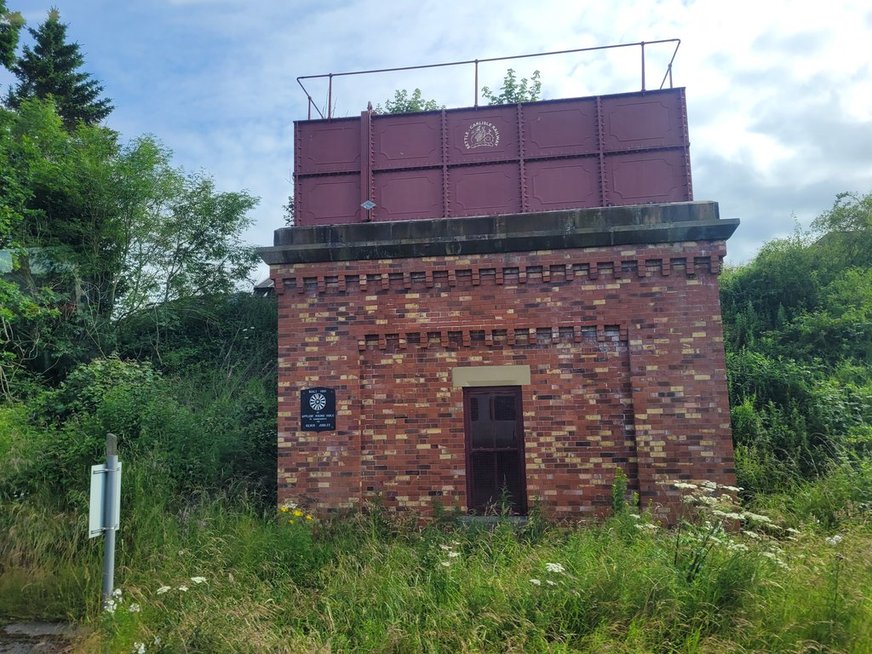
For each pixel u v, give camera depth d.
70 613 6.32
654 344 8.40
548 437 8.50
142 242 16.22
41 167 14.30
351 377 8.90
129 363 12.53
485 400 8.84
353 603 5.93
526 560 6.39
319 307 9.10
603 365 8.52
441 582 6.02
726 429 8.12
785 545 6.66
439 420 8.73
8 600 6.71
